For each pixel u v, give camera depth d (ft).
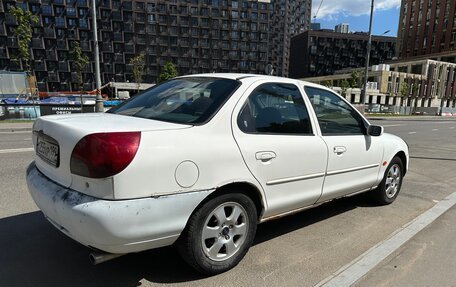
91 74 288.71
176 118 9.80
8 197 16.10
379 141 15.23
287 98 11.75
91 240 7.84
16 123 58.18
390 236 13.01
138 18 298.76
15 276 9.59
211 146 9.11
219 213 9.50
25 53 95.91
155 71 308.60
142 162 7.97
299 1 530.27
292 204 11.38
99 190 7.77
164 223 8.31
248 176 9.82
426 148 40.06
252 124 10.34
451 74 261.85
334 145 12.60
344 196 13.94
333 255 11.35
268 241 12.24
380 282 9.81
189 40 316.40
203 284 9.40
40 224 13.08
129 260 10.55
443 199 18.19
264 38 333.83
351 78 247.50
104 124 8.75
